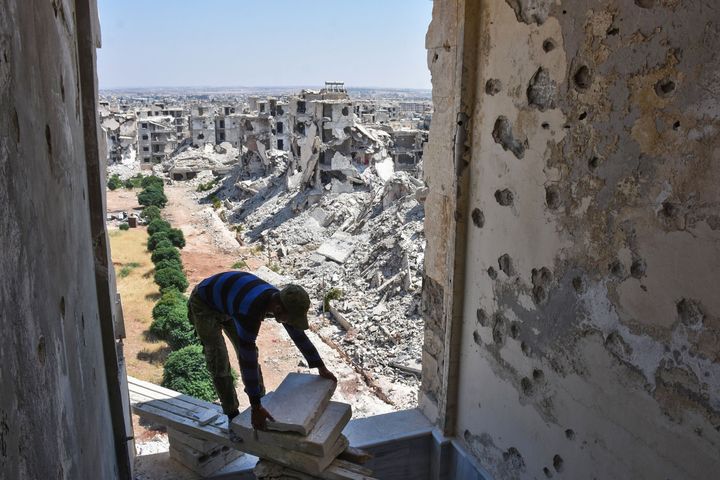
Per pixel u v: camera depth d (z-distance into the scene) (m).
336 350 19.77
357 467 4.03
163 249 29.08
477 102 4.85
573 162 3.88
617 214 3.57
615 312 3.64
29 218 2.06
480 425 5.21
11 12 1.95
